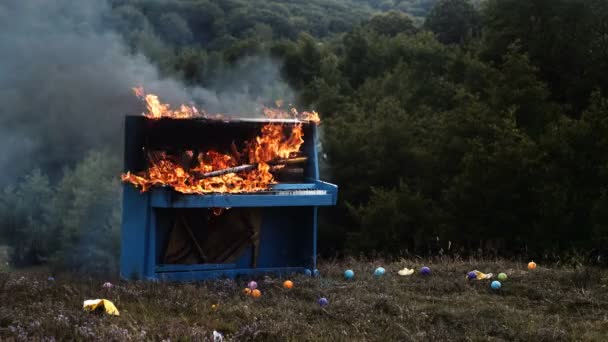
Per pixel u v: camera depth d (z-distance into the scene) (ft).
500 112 95.25
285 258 28.45
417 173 110.93
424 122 125.18
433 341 18.83
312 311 21.53
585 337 19.30
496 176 73.92
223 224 27.50
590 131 73.61
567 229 66.64
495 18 132.77
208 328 19.29
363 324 20.15
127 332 17.84
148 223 25.54
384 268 31.30
